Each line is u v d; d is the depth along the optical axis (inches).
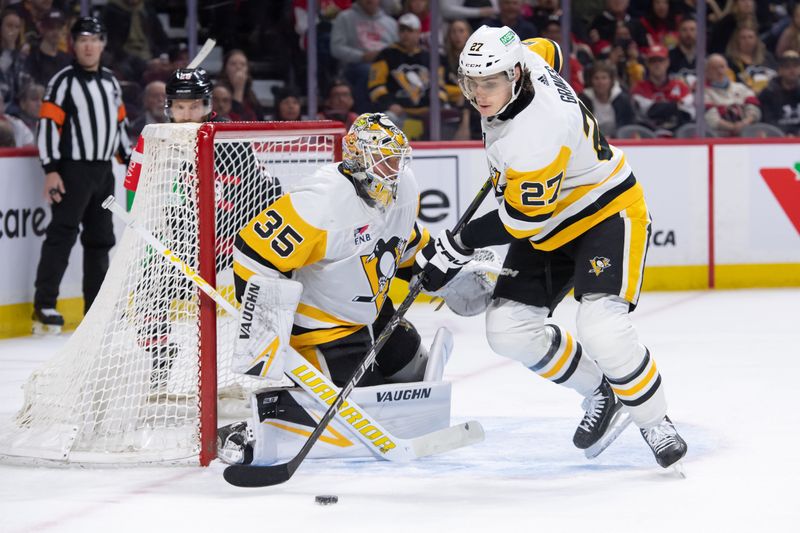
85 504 237.1
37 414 289.7
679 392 359.6
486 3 634.8
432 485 251.0
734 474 257.4
